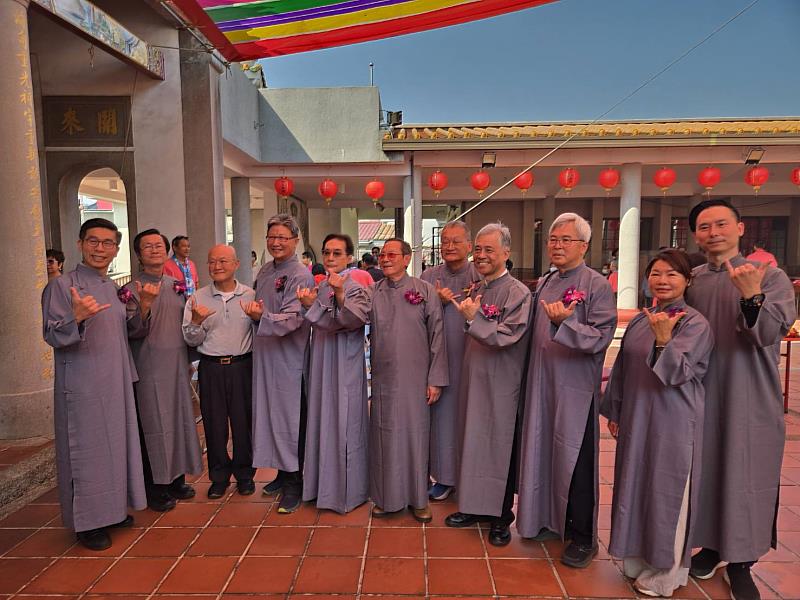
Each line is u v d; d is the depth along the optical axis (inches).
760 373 89.3
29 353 152.3
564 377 102.1
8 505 129.2
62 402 107.1
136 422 115.2
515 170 379.9
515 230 518.3
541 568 102.9
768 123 345.4
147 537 114.7
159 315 125.1
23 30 147.5
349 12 181.2
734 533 89.5
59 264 187.3
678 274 90.6
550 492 106.7
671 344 87.4
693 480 90.1
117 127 240.4
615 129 324.2
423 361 119.9
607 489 137.2
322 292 117.8
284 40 202.5
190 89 239.9
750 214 510.9
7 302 149.1
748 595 92.0
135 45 210.7
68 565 104.1
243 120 306.5
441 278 132.6
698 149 334.0
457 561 105.2
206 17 181.8
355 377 122.9
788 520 120.1
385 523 120.5
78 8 172.7
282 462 125.5
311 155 343.9
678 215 509.0
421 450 119.9
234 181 354.9
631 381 96.3
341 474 123.3
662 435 90.5
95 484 107.7
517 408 111.4
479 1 174.6
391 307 119.7
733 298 91.0
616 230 506.6
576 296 99.0
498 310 107.0
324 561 105.2
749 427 89.6
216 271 127.5
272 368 127.2
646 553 92.6
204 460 159.2
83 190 509.7
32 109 152.0
